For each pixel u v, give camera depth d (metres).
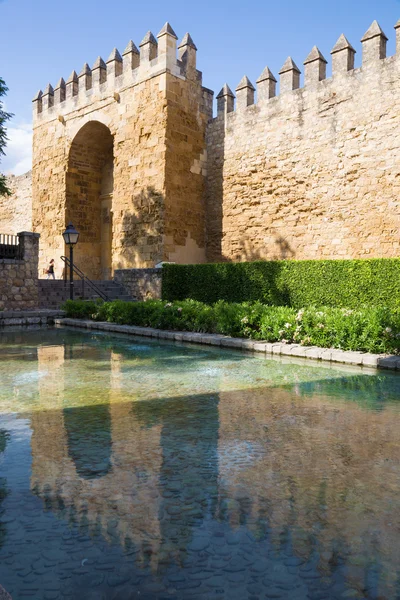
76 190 24.14
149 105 19.97
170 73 19.59
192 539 2.40
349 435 4.10
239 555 2.26
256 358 8.43
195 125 20.73
